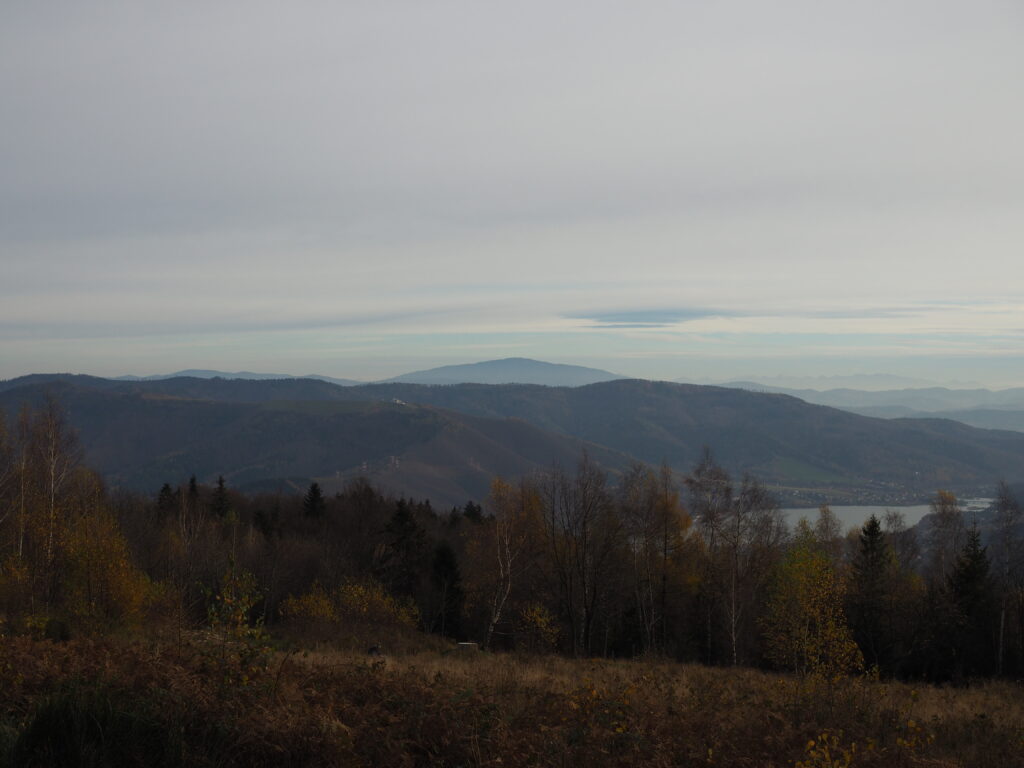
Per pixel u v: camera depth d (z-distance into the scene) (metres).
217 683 7.88
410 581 43.91
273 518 64.44
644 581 39.78
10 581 23.83
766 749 8.54
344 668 10.98
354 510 64.75
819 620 20.83
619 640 40.78
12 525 31.08
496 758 6.88
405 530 45.12
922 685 21.84
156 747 6.70
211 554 40.69
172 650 9.06
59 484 35.44
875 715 11.14
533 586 42.38
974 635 35.19
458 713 8.03
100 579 20.58
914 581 42.31
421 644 24.77
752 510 35.28
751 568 36.38
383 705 8.48
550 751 7.42
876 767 8.16
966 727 11.44
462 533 53.06
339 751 6.85
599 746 7.68
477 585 41.38
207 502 68.38
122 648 10.15
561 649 37.62
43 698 7.36
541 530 38.59
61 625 16.66
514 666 16.05
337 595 33.78
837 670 18.81
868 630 35.91
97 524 24.89
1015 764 9.33
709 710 10.32
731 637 35.88
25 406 36.94
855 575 37.53
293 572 47.16
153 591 22.08
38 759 6.40
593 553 37.12
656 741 8.16
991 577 37.31
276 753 6.74
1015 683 26.75
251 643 9.01
